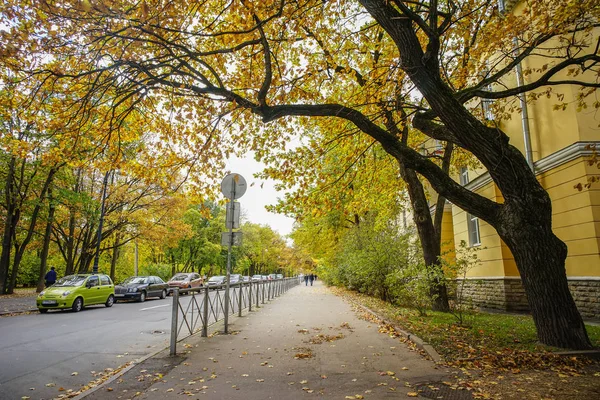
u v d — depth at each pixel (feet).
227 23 28.12
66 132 26.76
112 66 24.07
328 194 36.70
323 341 25.98
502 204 23.21
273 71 31.35
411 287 36.42
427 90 21.94
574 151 36.94
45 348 25.72
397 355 21.38
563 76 38.65
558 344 21.02
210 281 130.00
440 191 24.54
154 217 89.40
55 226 86.84
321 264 134.72
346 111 25.20
